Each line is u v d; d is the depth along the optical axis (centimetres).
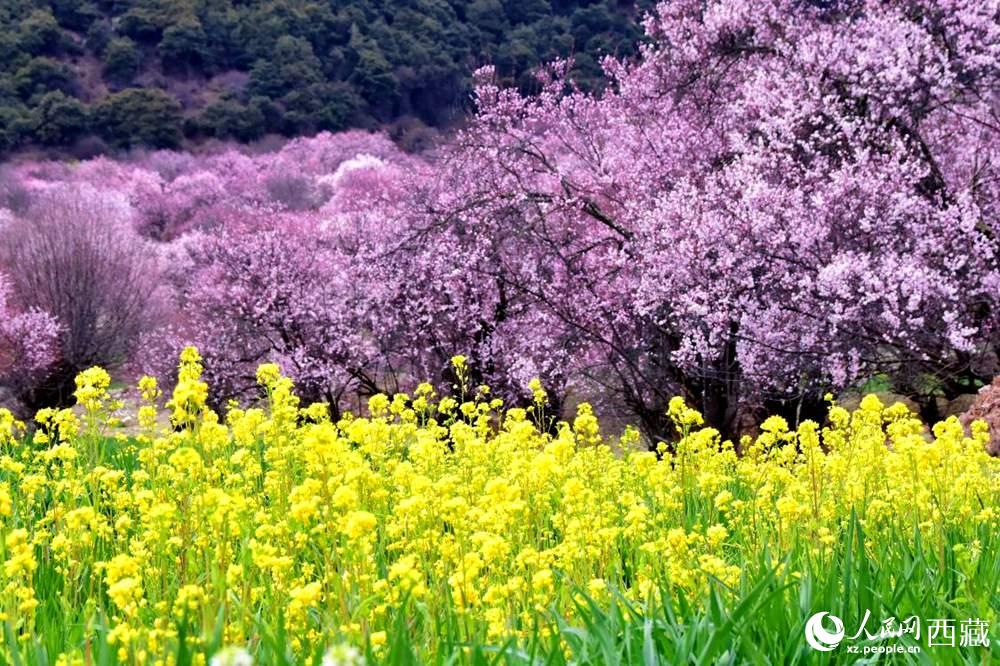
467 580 365
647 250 1383
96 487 520
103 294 2375
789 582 373
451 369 1686
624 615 366
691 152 1548
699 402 1425
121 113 6594
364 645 304
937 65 1284
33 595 406
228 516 409
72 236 2422
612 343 1448
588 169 1730
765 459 753
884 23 1342
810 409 1384
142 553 398
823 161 1312
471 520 441
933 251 1225
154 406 583
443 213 1698
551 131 1802
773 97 1409
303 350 1769
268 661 317
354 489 414
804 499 580
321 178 5675
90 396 580
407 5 7388
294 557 428
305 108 6788
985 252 1209
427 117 6919
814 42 1393
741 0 1534
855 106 1381
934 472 550
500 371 1664
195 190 5294
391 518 480
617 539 507
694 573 406
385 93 6831
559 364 1520
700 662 310
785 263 1264
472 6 7075
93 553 461
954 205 1271
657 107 1658
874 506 523
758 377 1272
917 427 634
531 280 1616
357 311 1717
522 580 379
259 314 1820
